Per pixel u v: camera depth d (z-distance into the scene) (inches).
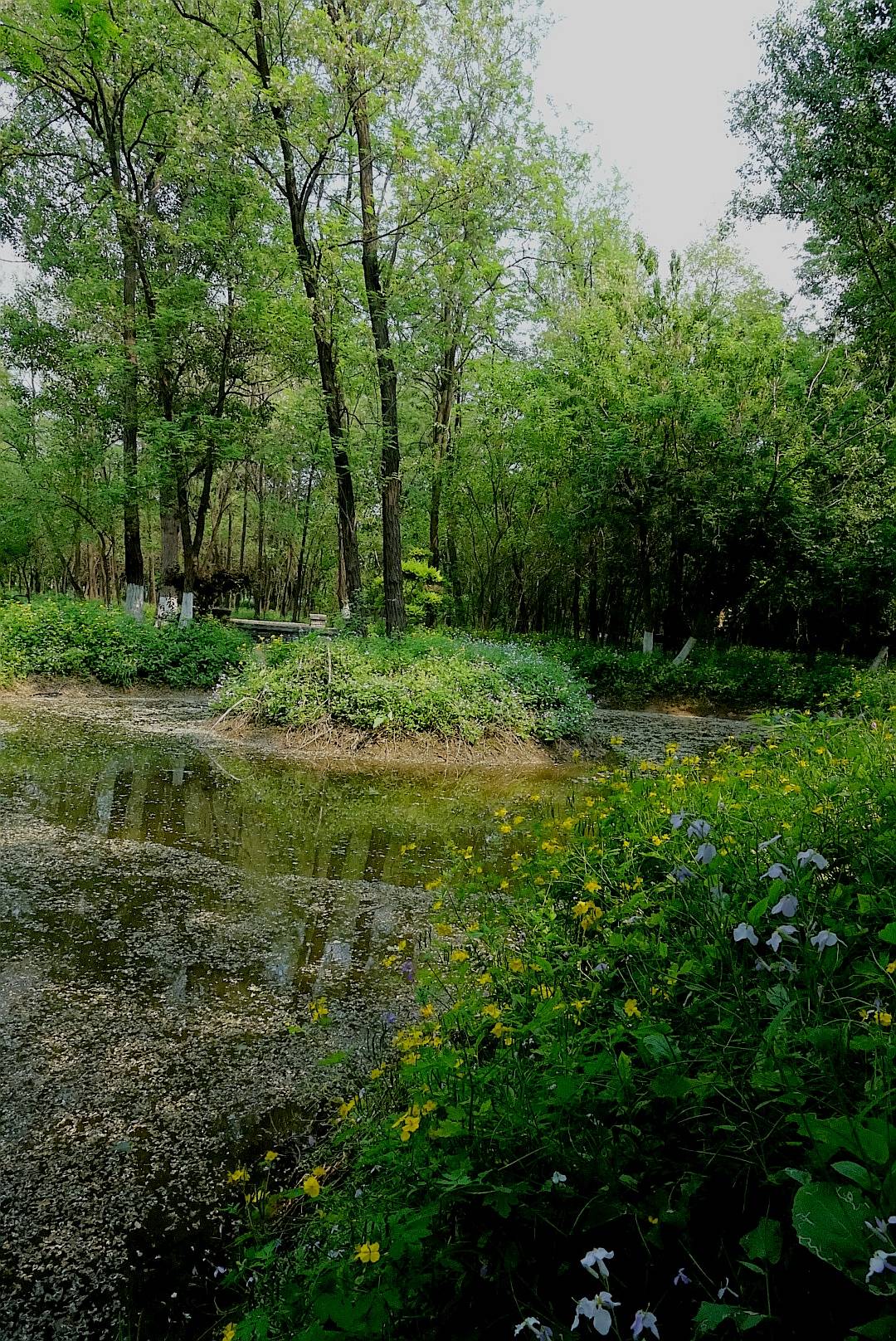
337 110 491.8
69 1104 122.0
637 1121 68.2
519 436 776.3
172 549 745.6
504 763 406.6
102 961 167.6
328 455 586.6
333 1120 120.1
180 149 515.8
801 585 671.8
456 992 121.0
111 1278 92.7
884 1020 63.9
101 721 446.0
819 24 532.7
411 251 591.2
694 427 642.2
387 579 565.6
